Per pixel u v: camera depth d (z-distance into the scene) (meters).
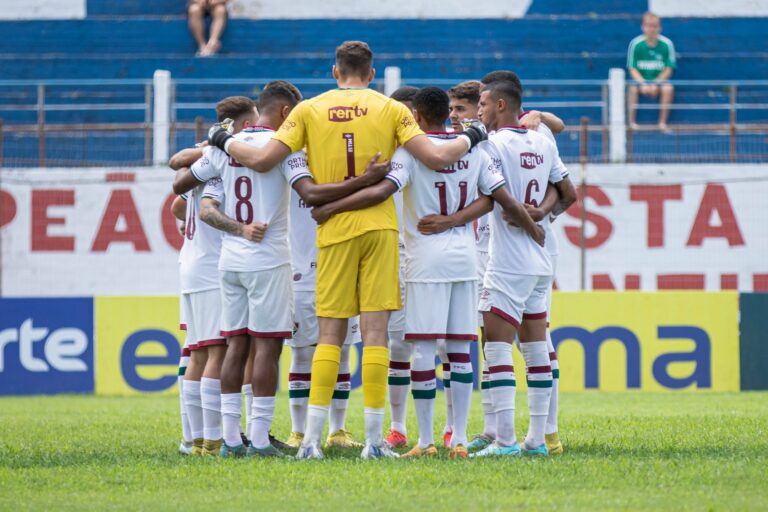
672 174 66.25
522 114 24.42
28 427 31.11
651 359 50.66
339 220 21.17
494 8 80.88
